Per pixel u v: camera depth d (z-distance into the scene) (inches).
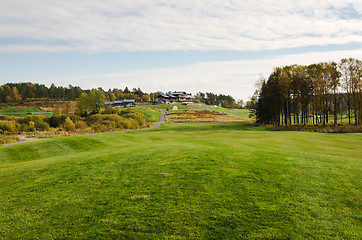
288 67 2637.8
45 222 331.9
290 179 440.5
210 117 4820.4
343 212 333.4
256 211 334.3
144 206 357.7
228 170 483.5
